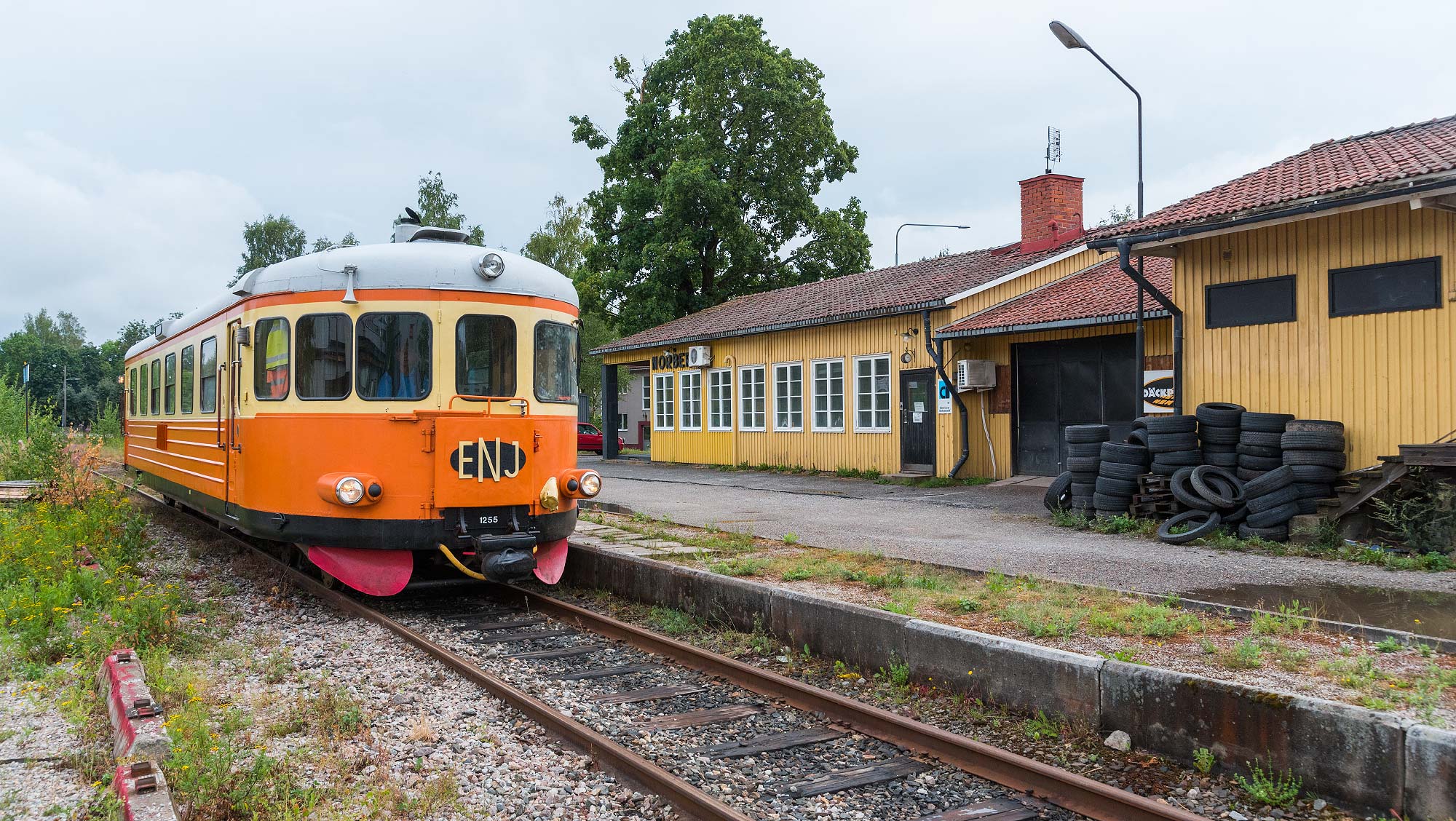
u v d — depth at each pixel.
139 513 14.01
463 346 8.98
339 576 8.91
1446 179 9.13
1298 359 11.40
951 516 13.65
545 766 5.23
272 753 5.27
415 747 5.43
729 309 28.28
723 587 8.53
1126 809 4.46
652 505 15.65
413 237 10.17
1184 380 12.62
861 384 20.56
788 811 4.68
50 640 7.52
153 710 5.35
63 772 5.02
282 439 9.07
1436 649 6.29
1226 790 4.80
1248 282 11.89
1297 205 10.36
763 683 6.61
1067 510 13.02
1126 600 7.84
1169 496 11.67
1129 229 12.28
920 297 19.09
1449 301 10.09
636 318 34.50
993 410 18.23
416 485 8.70
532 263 9.66
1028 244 20.47
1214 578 8.72
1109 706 5.50
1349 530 10.34
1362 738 4.43
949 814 4.64
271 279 9.37
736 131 34.12
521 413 9.16
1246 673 5.83
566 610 8.99
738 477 21.20
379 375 8.80
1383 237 10.62
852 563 9.76
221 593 9.70
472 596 10.16
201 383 11.66
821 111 34.38
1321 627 6.94
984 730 5.76
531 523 9.17
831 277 36.06
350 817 4.46
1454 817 4.12
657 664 7.41
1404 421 10.47
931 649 6.54
